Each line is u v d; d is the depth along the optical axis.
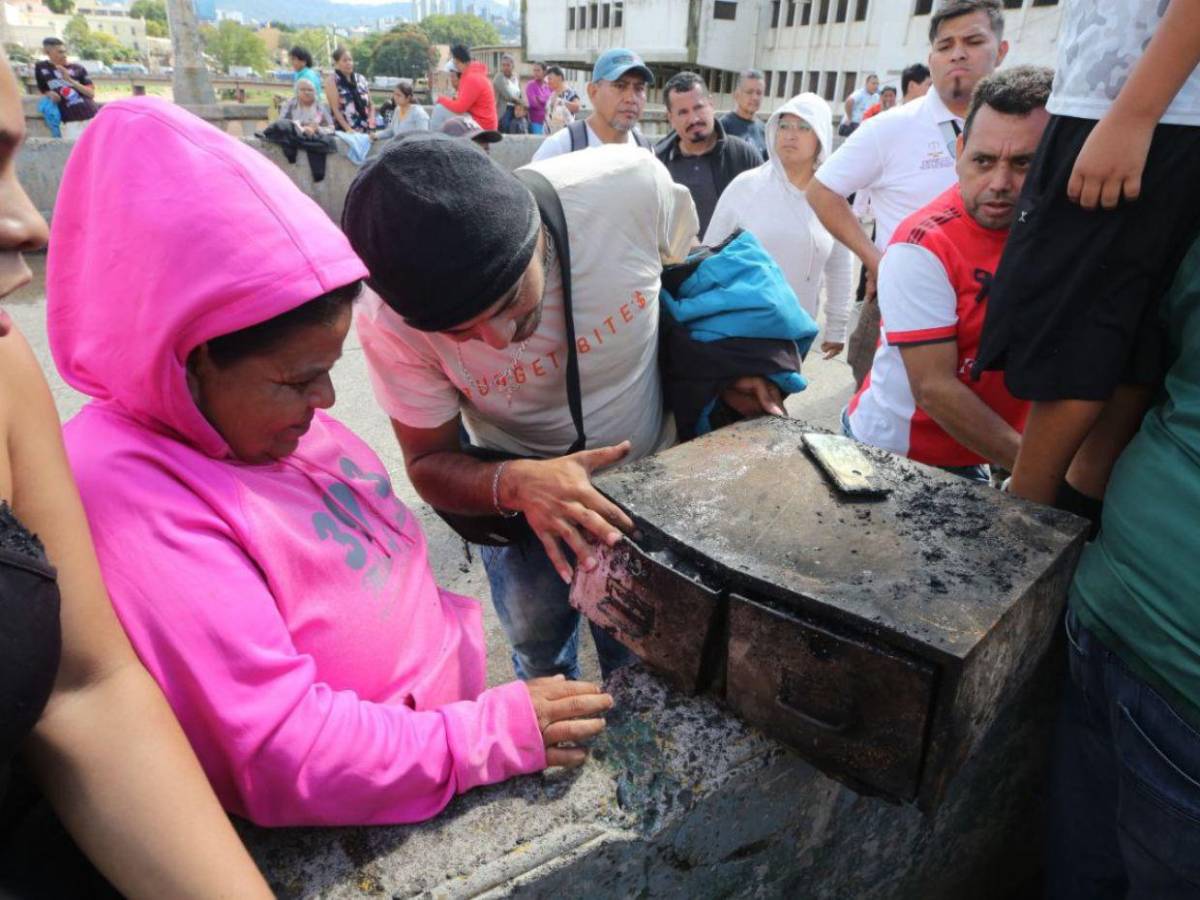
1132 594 1.03
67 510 0.68
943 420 1.67
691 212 1.56
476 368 1.34
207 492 0.80
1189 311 1.04
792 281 3.29
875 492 1.13
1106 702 1.13
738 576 0.97
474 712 0.96
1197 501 0.96
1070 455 1.24
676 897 1.08
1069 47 1.13
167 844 0.68
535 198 1.27
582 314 1.36
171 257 0.72
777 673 0.97
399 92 9.26
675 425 1.72
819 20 29.55
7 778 0.64
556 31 40.62
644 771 1.02
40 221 0.49
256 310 0.75
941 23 2.57
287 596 0.84
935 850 1.52
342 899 0.86
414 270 1.00
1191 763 1.00
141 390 0.78
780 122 3.07
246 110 9.91
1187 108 1.01
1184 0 0.93
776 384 1.53
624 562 1.09
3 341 0.66
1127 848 1.11
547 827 0.94
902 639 0.85
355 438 1.09
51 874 0.74
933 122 2.65
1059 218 1.13
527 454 1.56
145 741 0.69
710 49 32.09
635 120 3.93
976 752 1.42
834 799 1.21
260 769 0.78
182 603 0.74
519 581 1.62
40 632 0.59
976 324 1.62
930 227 1.66
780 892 1.23
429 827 0.93
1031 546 1.03
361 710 0.86
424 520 2.94
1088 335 1.13
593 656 2.36
